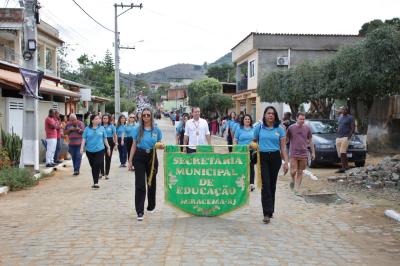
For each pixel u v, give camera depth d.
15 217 8.48
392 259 6.12
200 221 8.12
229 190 8.41
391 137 20.44
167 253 6.13
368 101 19.84
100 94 49.97
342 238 7.15
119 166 17.44
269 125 8.24
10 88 15.41
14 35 24.44
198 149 8.41
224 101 49.16
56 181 13.41
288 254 6.22
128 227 7.63
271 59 35.19
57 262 5.79
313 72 22.44
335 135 16.92
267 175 8.09
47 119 15.94
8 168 12.70
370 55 16.33
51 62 32.06
